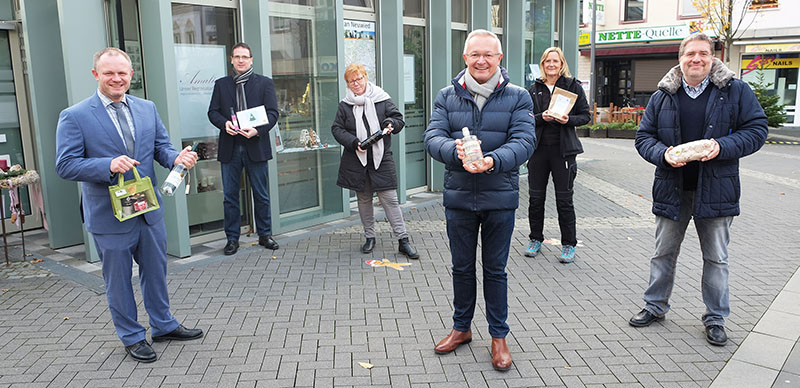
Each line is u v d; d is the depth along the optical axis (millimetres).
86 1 5648
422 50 9625
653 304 4402
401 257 6121
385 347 4027
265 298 4949
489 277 3730
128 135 3789
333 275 5539
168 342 4129
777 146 17203
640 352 3941
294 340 4145
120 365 3805
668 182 4148
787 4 22328
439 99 3764
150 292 4047
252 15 6781
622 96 27734
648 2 25812
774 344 4043
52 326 4430
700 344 4055
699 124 4016
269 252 6336
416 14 9469
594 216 8148
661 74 26406
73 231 6676
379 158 6016
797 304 4766
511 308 4727
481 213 3676
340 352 3955
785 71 23172
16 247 6652
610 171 12484
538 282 5344
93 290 5191
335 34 7617
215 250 6469
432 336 4199
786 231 7227
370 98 6098
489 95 3600
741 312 4613
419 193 9875
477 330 4305
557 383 3545
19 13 7023
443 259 6031
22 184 5934
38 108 6230
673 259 4316
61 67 6336
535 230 6129
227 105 6117
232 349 4012
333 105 7805
